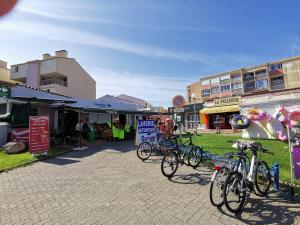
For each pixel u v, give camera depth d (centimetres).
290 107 1488
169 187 598
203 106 2972
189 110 3142
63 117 1702
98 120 2186
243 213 450
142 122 1267
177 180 658
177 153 725
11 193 561
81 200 512
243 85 6400
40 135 1026
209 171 753
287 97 1686
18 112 1314
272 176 566
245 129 1719
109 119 2308
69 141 1517
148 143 974
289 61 5900
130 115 2611
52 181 655
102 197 530
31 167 832
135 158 985
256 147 529
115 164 871
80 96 3994
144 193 555
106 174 727
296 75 5778
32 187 604
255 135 1662
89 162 912
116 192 563
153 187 599
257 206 481
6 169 780
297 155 539
